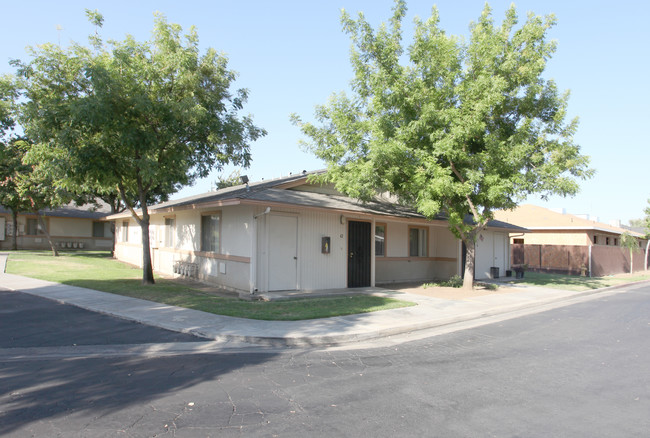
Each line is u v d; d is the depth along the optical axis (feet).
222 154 51.65
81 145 41.83
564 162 47.70
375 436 14.01
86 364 22.06
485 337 29.84
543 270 97.19
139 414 15.52
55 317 32.91
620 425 15.10
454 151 43.60
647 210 113.70
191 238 57.62
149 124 44.42
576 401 17.46
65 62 42.14
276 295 43.21
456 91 45.11
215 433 14.03
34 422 14.74
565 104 48.93
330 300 41.73
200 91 46.75
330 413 15.89
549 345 27.45
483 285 57.36
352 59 48.96
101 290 44.68
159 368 21.44
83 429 14.21
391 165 46.09
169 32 45.68
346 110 50.29
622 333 31.45
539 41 47.55
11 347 25.02
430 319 34.06
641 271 118.62
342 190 47.57
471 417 15.71
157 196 100.78
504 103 48.11
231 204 41.42
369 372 21.21
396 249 61.98
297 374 20.72
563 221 109.50
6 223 109.81
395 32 47.91
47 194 81.87
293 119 51.39
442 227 67.62
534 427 14.88
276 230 45.85
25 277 54.49
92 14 44.09
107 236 127.95
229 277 47.78
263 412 15.89
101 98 38.32
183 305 37.04
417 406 16.72
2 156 58.23
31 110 40.14
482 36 46.37
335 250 51.03
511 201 48.73
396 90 45.14
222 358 23.53
